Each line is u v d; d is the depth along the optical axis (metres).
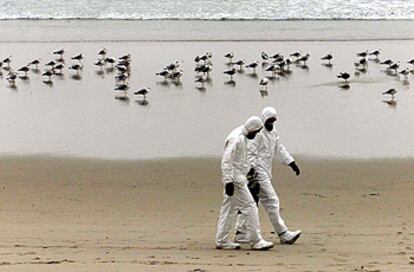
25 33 61.00
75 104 39.97
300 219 22.89
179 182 27.73
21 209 24.17
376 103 39.47
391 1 72.31
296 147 32.47
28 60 50.56
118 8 71.56
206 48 53.25
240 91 42.09
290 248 18.78
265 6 70.62
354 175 28.50
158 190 26.77
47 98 41.25
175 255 17.55
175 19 66.25
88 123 36.66
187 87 43.09
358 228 21.59
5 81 45.12
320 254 17.83
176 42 55.66
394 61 48.59
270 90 42.19
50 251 17.92
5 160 30.66
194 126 35.97
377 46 53.53
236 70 46.88
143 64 48.59
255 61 49.16
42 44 55.91
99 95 41.81
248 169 18.92
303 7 69.94
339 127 35.44
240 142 18.25
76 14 69.38
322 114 37.56
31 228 21.47
